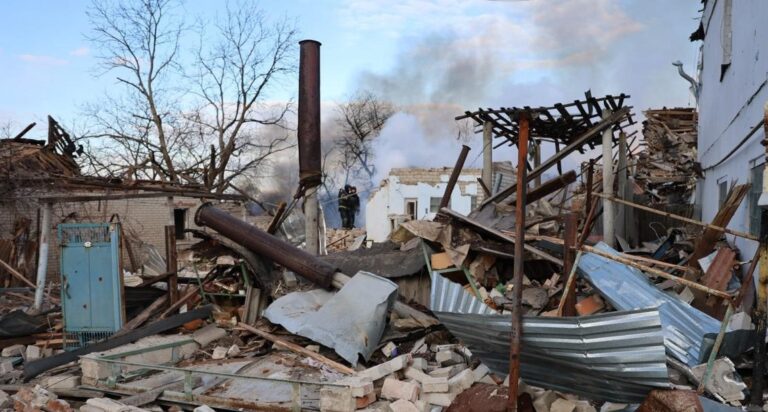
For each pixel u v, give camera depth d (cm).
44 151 1828
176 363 822
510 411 509
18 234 1571
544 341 507
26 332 962
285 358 802
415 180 3578
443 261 948
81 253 927
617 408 541
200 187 1600
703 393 505
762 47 749
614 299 656
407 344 848
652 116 2256
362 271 905
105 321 917
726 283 704
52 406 659
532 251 907
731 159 1005
